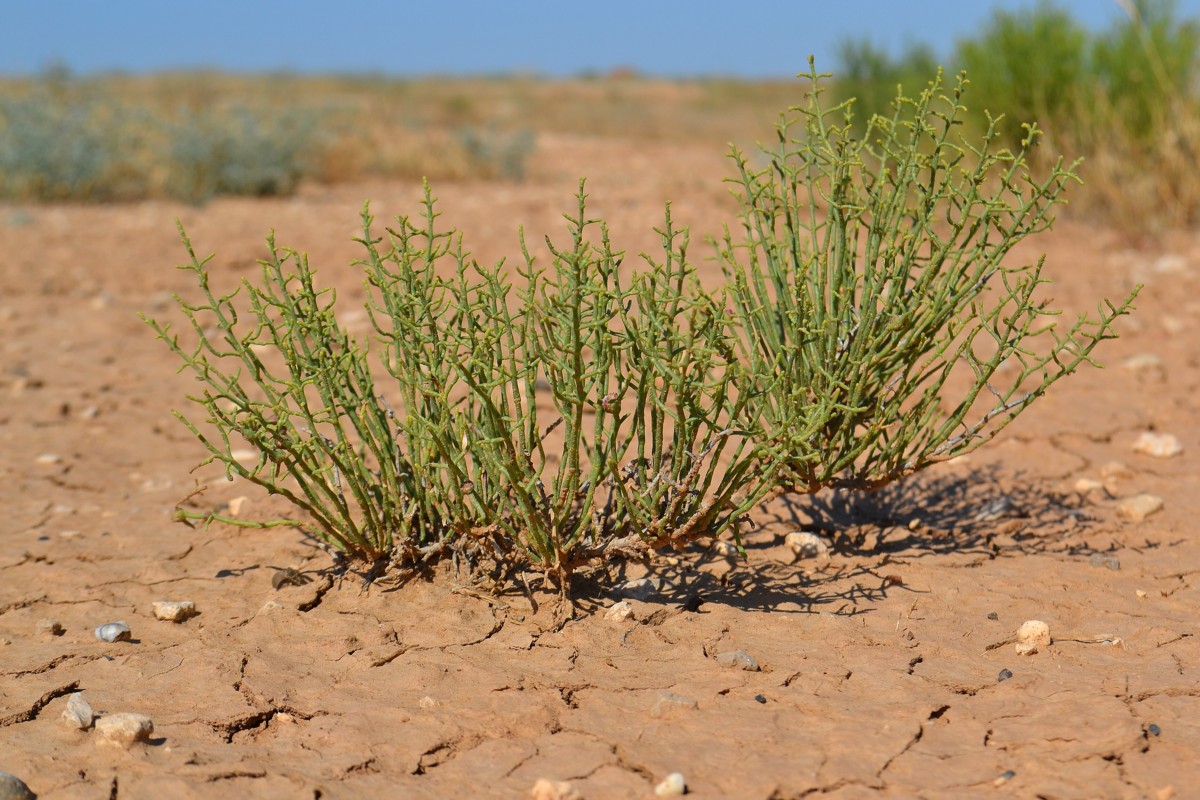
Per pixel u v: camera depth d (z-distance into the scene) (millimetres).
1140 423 4727
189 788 2268
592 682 2707
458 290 3109
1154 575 3303
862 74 10984
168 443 4812
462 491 3035
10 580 3404
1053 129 9102
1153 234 8562
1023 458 4348
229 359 6141
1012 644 2883
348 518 3129
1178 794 2193
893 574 3301
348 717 2570
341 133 16594
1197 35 8984
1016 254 8148
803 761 2352
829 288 3289
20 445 4789
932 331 3090
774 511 3762
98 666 2830
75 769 2350
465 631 2959
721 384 2771
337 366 3053
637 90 53188
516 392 2986
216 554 3533
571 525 3205
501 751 2432
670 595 3168
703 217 10328
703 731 2480
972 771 2309
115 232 10086
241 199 12891
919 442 3262
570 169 17125
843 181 3090
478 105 34531
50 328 6871
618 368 2898
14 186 12250
